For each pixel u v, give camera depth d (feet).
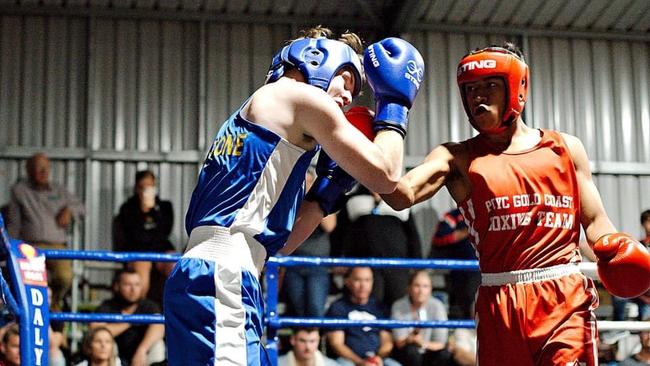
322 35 9.87
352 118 9.79
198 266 8.83
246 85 33.09
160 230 27.25
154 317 15.52
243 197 8.93
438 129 33.71
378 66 9.65
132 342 21.65
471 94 10.91
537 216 10.73
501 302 10.65
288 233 9.23
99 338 20.07
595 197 11.20
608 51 35.27
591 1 33.71
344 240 25.96
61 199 27.89
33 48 32.30
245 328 8.75
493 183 10.85
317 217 9.91
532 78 34.50
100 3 32.48
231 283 8.76
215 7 32.96
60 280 25.41
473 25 34.22
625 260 10.31
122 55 32.63
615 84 35.06
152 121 32.40
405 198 10.52
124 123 32.27
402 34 33.71
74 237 28.35
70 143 31.91
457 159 11.22
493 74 10.71
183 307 8.80
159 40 32.89
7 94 31.91
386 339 22.76
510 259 10.71
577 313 10.50
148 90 32.58
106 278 30.76
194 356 8.68
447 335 23.44
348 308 22.75
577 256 10.92
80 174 31.68
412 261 16.03
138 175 27.55
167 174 32.09
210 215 8.99
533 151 11.03
